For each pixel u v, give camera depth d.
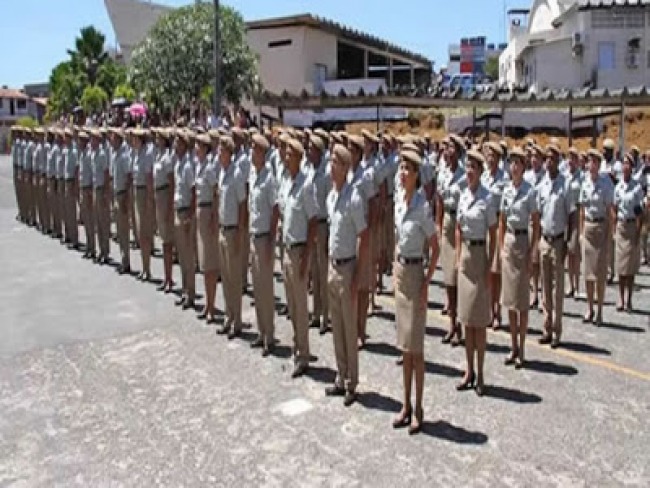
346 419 6.14
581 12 34.50
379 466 5.28
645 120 27.02
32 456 5.60
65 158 14.47
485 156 7.64
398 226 5.95
